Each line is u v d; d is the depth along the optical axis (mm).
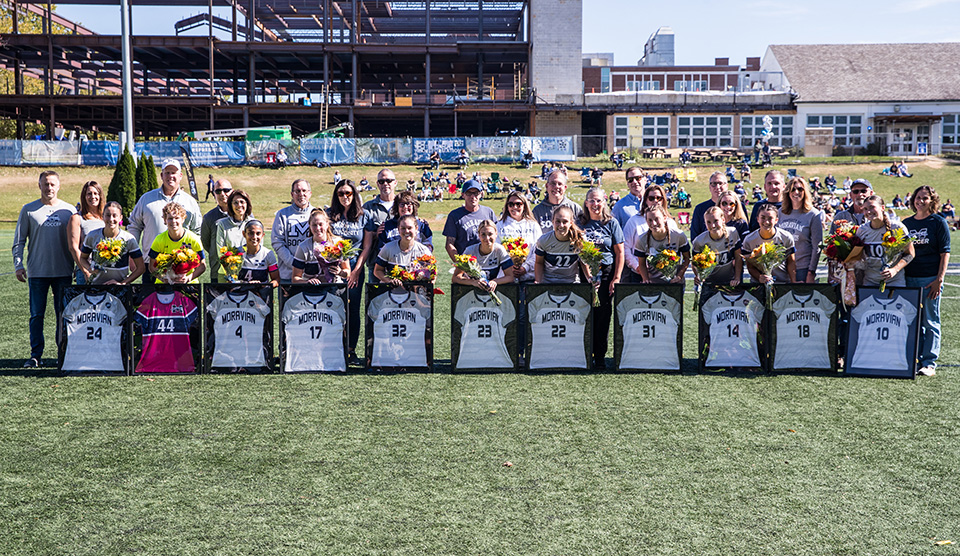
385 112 45375
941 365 6980
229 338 6617
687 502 3928
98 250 6461
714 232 6602
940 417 5383
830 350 6629
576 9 46156
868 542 3502
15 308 10328
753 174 38938
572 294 6676
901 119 45781
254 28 47062
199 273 6754
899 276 6543
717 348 6656
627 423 5227
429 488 4102
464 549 3420
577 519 3729
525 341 6715
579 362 6715
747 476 4277
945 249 6492
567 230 6539
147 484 4152
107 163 39781
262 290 6621
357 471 4340
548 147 41375
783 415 5426
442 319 9469
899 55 50062
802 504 3910
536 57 46406
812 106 46250
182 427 5133
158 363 6582
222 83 59688
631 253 7348
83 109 46688
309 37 53656
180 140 41969
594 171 36094
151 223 7156
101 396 5895
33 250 6773
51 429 5078
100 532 3594
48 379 6414
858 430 5090
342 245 6477
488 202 33875
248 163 40156
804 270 7164
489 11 48875
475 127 54781
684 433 5012
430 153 41094
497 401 5773
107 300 6559
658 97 45656
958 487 4133
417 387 6195
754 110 46094
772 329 6641
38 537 3541
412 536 3547
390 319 6672
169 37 43812
